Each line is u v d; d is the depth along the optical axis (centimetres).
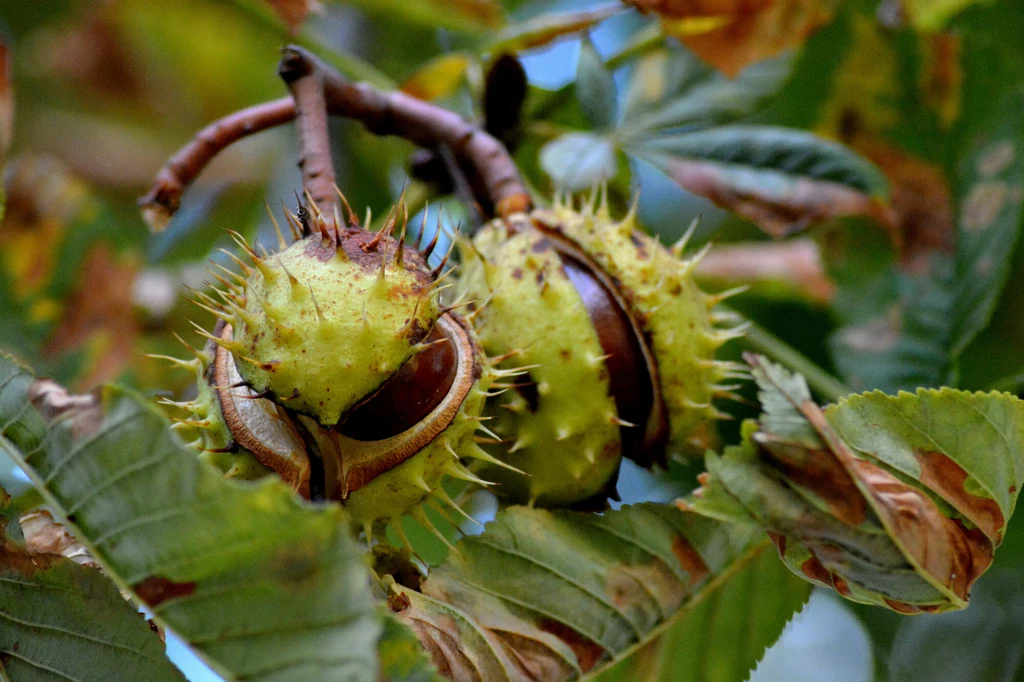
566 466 51
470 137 53
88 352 59
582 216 52
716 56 58
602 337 51
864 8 58
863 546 47
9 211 59
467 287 51
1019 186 57
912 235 58
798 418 46
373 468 48
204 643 44
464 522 57
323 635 44
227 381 49
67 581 47
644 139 58
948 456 48
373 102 53
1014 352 58
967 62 58
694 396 51
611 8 57
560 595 49
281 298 47
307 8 58
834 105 59
